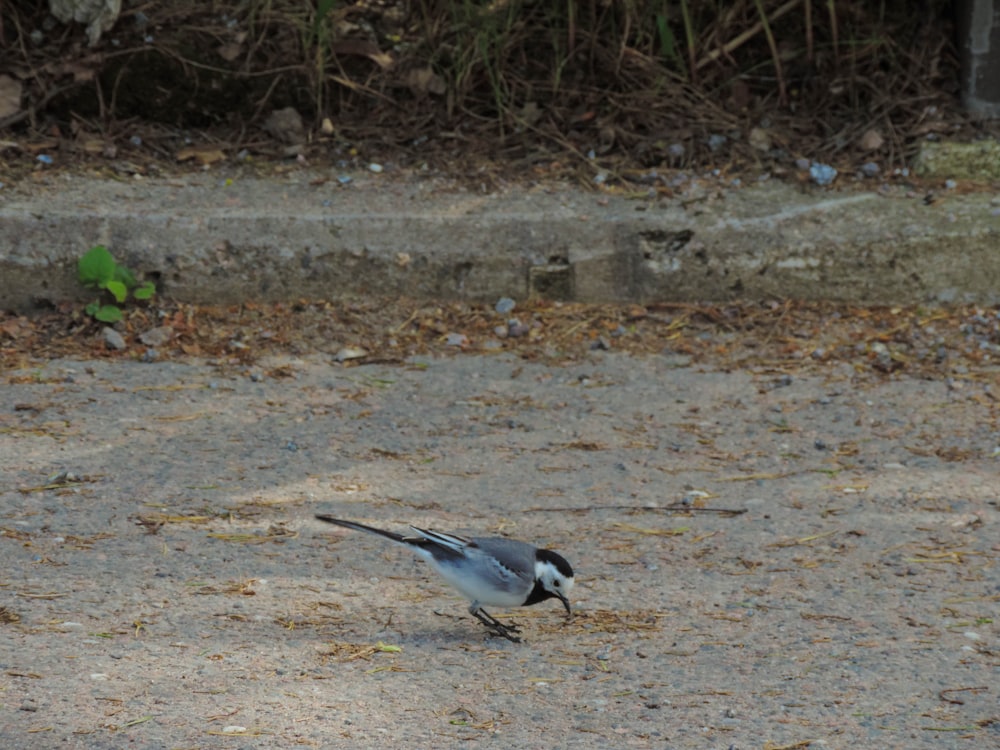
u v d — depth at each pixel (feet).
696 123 39.81
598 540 23.57
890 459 27.78
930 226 35.40
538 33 41.01
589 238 35.29
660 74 40.57
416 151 39.24
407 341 33.60
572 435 28.96
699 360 33.12
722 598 21.12
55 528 22.72
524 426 29.37
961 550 23.17
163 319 33.27
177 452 26.91
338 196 36.55
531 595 19.11
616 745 15.70
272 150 38.91
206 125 39.73
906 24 41.27
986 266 35.37
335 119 40.14
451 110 40.16
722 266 35.32
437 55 40.73
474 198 36.83
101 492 24.57
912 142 39.24
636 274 35.37
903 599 21.07
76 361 31.58
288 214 34.99
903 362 32.89
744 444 28.66
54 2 39.01
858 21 40.96
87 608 19.45
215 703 16.30
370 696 16.92
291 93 39.91
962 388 31.53
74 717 15.65
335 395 30.73
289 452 27.32
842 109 40.52
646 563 22.56
